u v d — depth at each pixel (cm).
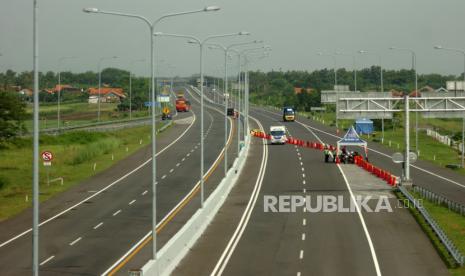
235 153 10944
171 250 4294
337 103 7700
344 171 8975
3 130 9406
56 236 5256
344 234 5269
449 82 7556
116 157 10531
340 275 4038
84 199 7038
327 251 4700
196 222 5222
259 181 8206
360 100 7681
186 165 9662
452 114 7481
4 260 4459
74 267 4228
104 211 6341
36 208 2877
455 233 5253
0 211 6397
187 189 7644
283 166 9538
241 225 5672
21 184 8050
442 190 7488
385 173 8144
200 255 4603
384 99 7631
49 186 7894
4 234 5381
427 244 4903
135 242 4969
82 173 8912
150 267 3697
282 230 5447
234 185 7938
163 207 6506
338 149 9919
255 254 4625
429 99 7481
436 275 4031
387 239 5078
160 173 8931
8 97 9331
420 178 8444
